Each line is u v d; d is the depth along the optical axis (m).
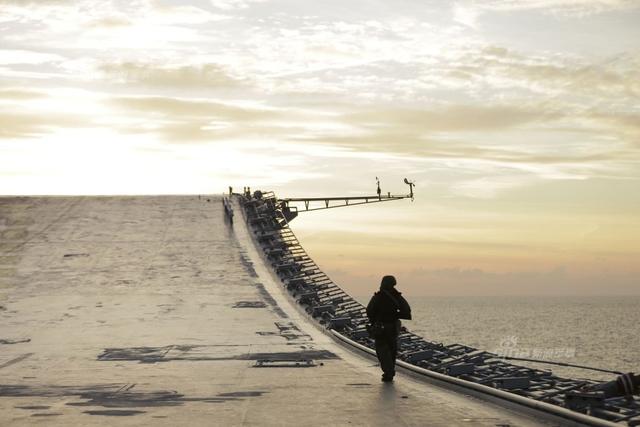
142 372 23.53
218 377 21.83
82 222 67.31
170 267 53.75
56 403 16.77
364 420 14.08
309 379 21.05
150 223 66.88
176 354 29.02
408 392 18.14
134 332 35.91
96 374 23.17
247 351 29.91
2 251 58.19
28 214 70.25
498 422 13.79
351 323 36.41
